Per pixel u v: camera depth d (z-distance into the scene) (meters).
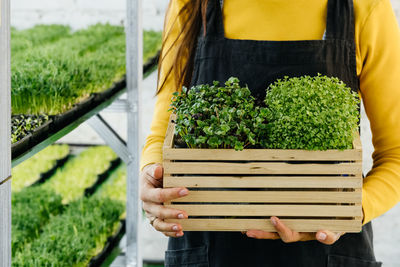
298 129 1.05
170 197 1.08
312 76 1.28
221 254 1.31
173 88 1.39
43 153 3.84
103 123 2.34
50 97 2.02
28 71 2.37
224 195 1.10
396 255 4.04
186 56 1.36
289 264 1.28
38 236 2.38
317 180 1.08
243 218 1.13
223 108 1.10
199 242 1.34
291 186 1.08
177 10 1.40
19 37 3.62
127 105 2.34
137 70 2.30
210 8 1.34
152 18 4.55
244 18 1.33
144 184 1.20
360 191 1.07
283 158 1.07
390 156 1.21
